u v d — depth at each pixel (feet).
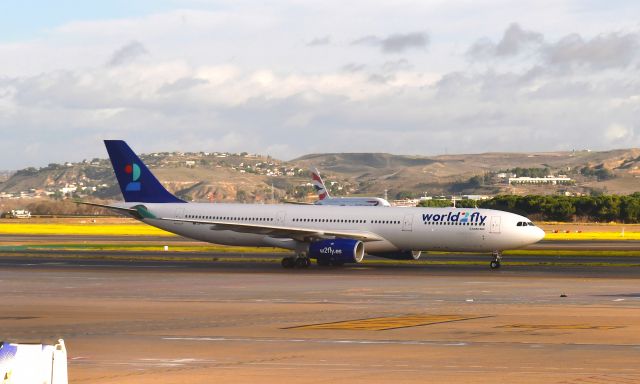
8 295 223.10
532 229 325.21
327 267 336.29
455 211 333.21
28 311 186.50
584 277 281.13
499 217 325.01
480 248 327.67
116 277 285.02
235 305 199.00
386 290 237.66
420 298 215.10
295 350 131.13
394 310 188.03
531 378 107.14
